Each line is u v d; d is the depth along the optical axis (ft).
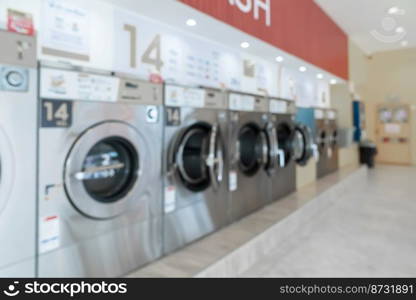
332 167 20.81
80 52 6.54
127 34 7.52
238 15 9.29
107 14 7.09
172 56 8.79
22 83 4.93
